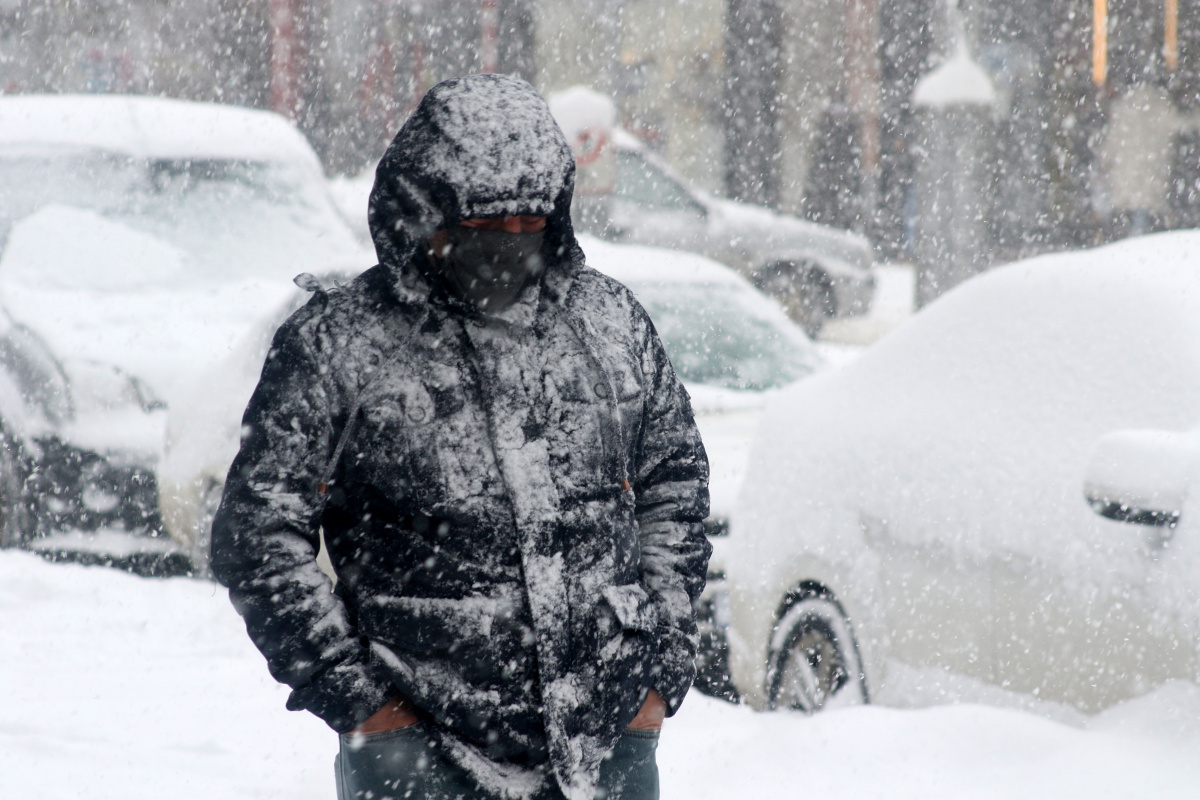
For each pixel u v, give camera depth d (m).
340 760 8.19
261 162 35.09
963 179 38.09
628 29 85.88
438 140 7.64
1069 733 13.43
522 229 7.71
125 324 28.17
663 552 8.47
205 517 25.27
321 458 7.65
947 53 41.56
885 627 16.06
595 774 7.61
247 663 19.30
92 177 33.31
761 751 14.13
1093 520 13.86
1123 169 54.59
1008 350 16.06
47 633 20.80
